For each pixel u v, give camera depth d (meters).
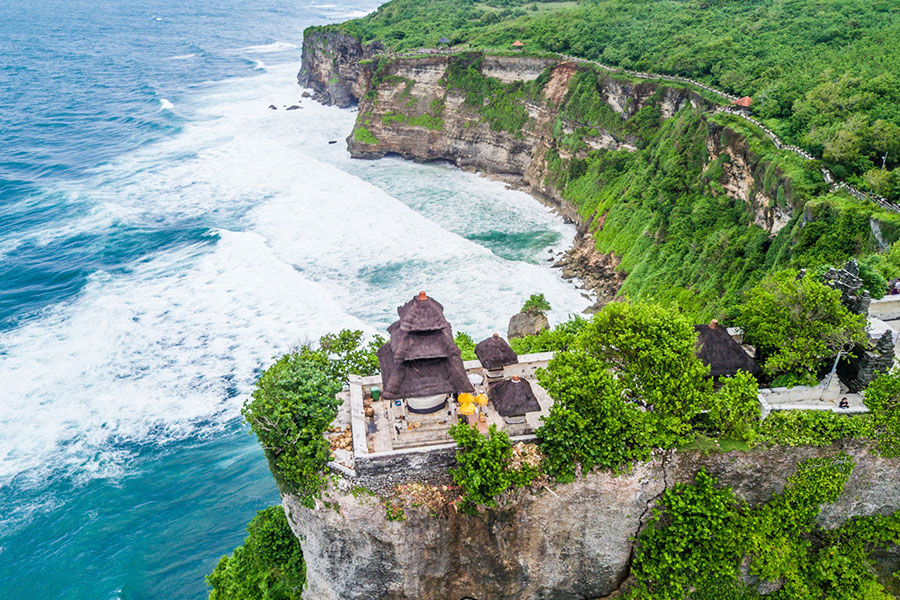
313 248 81.81
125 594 43.09
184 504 48.81
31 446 53.31
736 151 70.00
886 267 40.72
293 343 62.97
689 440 28.66
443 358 28.53
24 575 44.50
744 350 33.22
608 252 79.88
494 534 29.19
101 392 58.31
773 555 28.52
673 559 28.48
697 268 67.75
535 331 60.69
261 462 52.16
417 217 90.06
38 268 77.50
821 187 57.91
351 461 28.73
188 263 77.88
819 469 28.84
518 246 84.94
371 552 29.16
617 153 90.25
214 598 35.44
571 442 27.88
